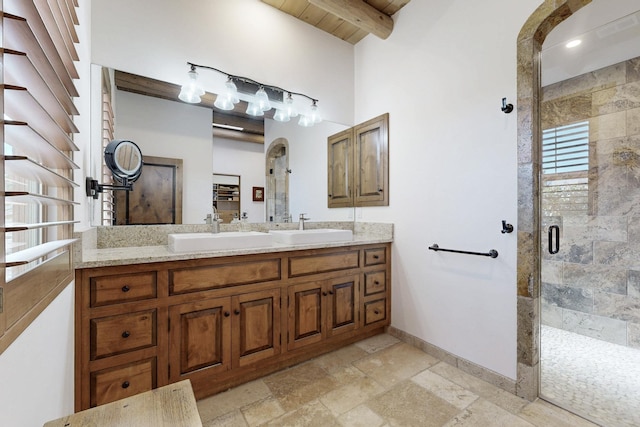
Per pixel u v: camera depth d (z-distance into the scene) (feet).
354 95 9.47
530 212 5.35
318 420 4.88
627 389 5.75
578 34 6.45
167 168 6.62
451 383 5.95
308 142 8.68
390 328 8.30
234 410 5.13
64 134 2.61
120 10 5.98
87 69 5.13
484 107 6.10
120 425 2.26
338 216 9.30
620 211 7.71
